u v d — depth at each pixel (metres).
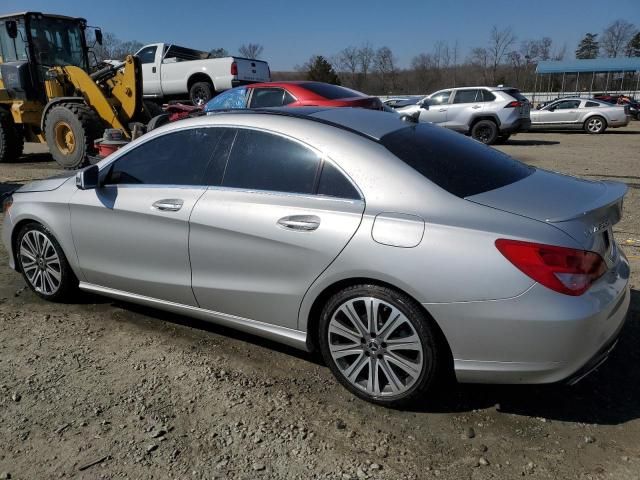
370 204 2.94
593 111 21.64
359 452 2.70
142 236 3.73
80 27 11.93
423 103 17.31
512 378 2.71
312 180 3.16
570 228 2.65
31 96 11.42
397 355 2.93
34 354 3.66
